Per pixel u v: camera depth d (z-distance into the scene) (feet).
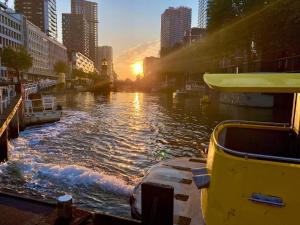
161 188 12.69
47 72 433.48
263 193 13.50
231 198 14.19
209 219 15.06
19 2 527.40
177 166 28.71
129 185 36.01
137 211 19.98
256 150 21.39
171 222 12.80
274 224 13.38
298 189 12.91
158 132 77.41
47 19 538.88
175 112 127.85
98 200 32.19
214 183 14.76
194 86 254.68
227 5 148.77
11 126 67.41
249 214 13.79
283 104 121.80
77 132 76.95
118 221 14.82
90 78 599.16
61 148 57.93
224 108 135.85
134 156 52.03
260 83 13.88
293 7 105.50
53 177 38.88
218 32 160.56
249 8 132.05
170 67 403.75
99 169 43.83
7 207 16.30
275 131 21.18
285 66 133.69
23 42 340.39
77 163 46.96
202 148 58.44
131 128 84.33
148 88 443.32
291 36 114.21
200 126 87.66
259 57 157.38
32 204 16.69
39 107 91.71
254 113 113.09
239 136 21.77
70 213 14.83
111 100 224.94
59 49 513.45
